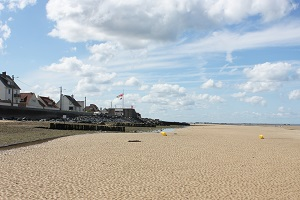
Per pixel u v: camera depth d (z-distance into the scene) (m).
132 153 25.59
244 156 25.34
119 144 33.12
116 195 12.69
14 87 98.56
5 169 17.14
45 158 21.56
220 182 15.59
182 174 17.34
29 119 77.56
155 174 17.14
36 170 17.22
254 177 16.94
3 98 92.94
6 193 12.38
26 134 42.22
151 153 25.92
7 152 24.06
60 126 58.69
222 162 21.86
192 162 21.56
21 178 15.09
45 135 42.44
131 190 13.57
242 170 18.92
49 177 15.57
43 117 86.25
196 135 54.97
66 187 13.71
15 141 32.88
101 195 12.61
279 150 30.58
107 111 165.38
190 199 12.47
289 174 17.94
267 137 53.41
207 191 13.78
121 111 158.12
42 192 12.75
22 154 23.19
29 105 102.56
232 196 13.06
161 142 37.00
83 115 109.06
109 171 17.62
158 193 13.22
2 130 44.59
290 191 14.10
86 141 35.81
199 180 15.94
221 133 65.06
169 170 18.42
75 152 25.31
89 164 19.67
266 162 22.27
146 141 37.88
